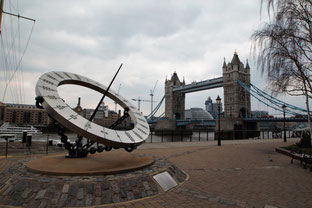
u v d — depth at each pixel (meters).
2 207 4.87
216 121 87.12
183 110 147.25
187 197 6.02
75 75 9.69
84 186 5.41
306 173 9.48
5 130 46.59
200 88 125.19
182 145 21.78
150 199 5.73
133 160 8.16
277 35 15.46
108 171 6.21
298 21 15.16
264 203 5.70
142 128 9.21
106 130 7.30
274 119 67.75
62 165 6.76
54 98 7.25
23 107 157.75
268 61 16.39
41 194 5.09
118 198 5.42
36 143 21.72
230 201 5.80
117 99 10.56
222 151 17.11
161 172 7.07
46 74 8.21
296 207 5.46
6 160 11.16
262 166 11.05
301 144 16.88
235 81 100.19
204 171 9.59
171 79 152.00
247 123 83.62
